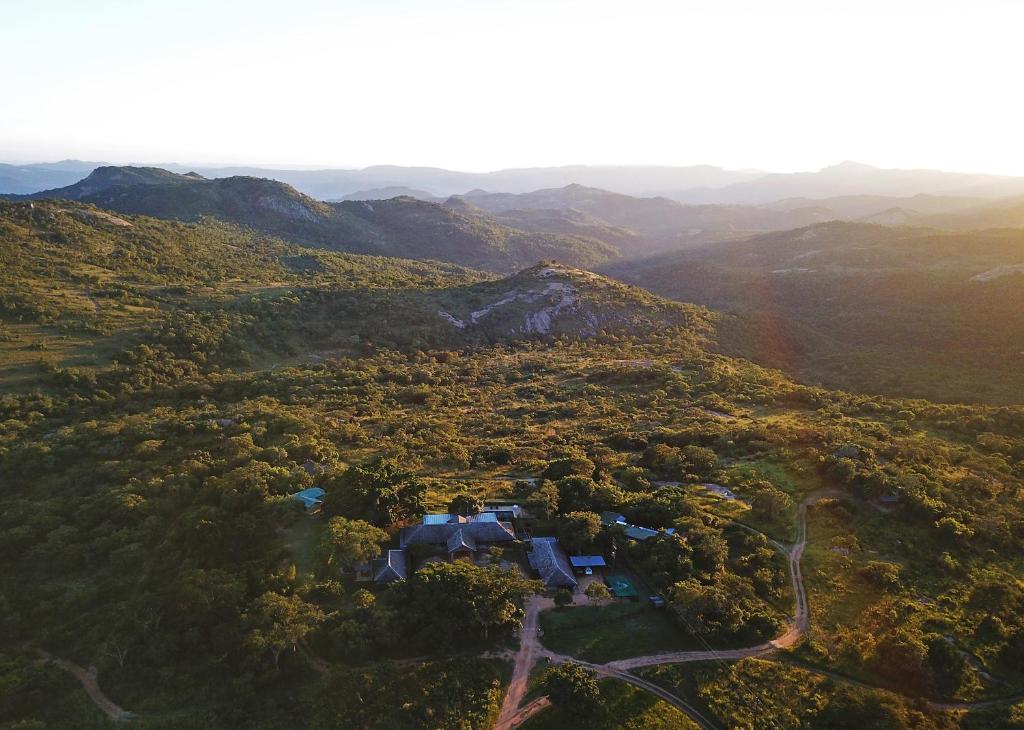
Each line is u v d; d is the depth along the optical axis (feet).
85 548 236.63
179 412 374.02
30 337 435.53
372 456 326.85
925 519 248.52
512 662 185.26
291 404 418.10
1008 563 228.22
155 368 437.17
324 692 172.76
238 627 188.24
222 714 169.99
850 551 235.61
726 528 248.73
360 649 178.91
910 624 198.80
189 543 231.50
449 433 382.63
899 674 180.55
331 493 248.32
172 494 262.26
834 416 396.98
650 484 289.33
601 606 205.36
